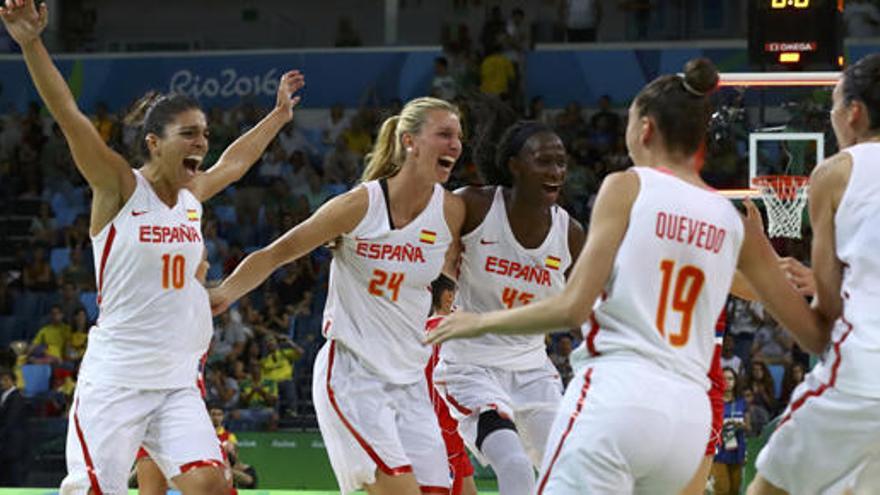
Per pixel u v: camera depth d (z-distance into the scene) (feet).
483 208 20.81
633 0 67.62
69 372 53.21
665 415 14.10
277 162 64.69
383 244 19.52
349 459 19.65
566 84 65.57
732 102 35.27
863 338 15.10
